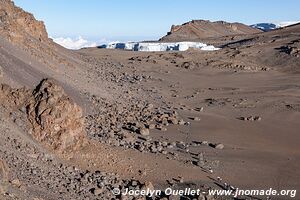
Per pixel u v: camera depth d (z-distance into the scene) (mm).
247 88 69438
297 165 34625
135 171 28844
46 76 41906
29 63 42906
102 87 53375
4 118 26219
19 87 32844
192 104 56469
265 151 37875
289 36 119500
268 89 68250
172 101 57219
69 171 25500
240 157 35562
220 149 37219
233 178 30781
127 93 55719
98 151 29406
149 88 63844
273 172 32688
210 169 31859
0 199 17609
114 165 28641
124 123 40844
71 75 50906
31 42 51094
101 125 38000
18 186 20062
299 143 41125
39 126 27172
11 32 46656
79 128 28578
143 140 36406
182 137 39656
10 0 56188
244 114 51688
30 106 27547
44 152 25703
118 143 33188
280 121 49031
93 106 43156
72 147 27859
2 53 38594
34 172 22734
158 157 32250
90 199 22922
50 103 27500
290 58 92812
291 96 62062
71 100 28625
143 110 47656
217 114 51125
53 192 21812
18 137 25234
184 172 30438
